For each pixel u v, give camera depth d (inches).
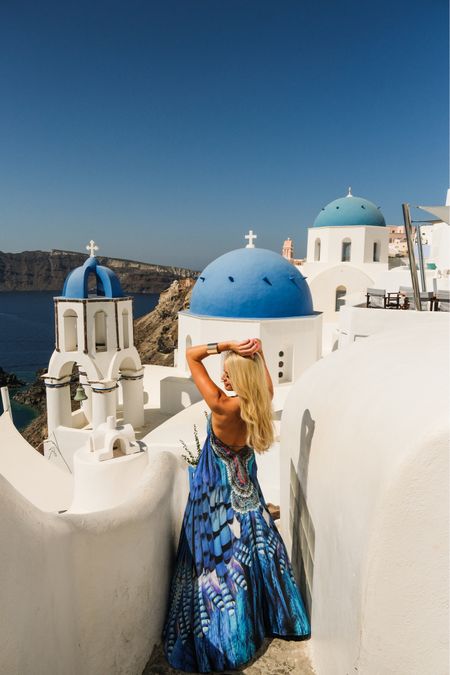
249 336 629.0
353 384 114.9
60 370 698.8
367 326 422.3
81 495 370.0
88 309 673.0
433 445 64.6
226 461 126.1
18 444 589.0
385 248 1316.4
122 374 738.2
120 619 106.0
